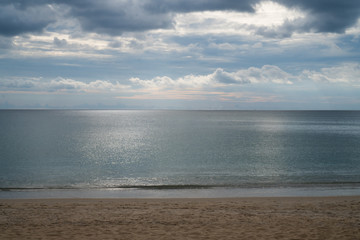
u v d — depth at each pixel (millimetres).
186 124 116875
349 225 10312
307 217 11555
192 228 10031
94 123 122375
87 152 41438
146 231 9672
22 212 12656
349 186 21031
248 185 21625
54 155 38688
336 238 8938
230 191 19484
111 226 10281
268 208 13586
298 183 22359
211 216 11773
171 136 65812
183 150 43438
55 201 15938
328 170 28297
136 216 11805
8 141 54844
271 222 10758
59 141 55344
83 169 29391
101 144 50875
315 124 119938
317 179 24094
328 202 14922
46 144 50562
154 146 48250
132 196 18109
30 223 10711
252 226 10234
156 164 32250
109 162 33531
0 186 21922
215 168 29797
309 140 57219
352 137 63375
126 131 80000
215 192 19203
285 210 13117
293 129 89312
